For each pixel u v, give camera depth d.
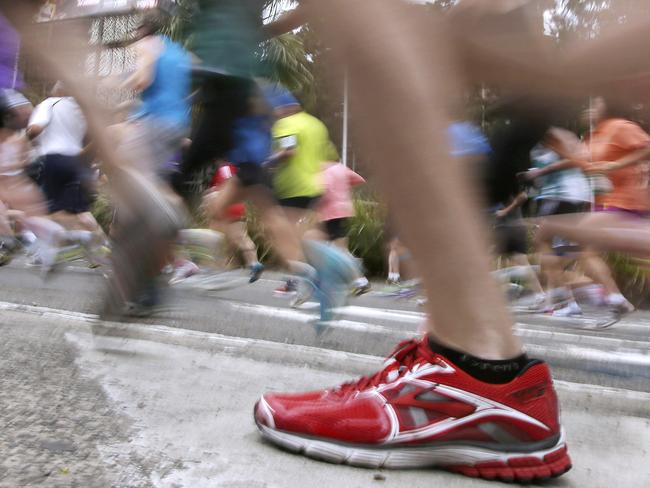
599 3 1.17
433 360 1.29
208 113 2.21
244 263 6.25
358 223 7.52
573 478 1.30
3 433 1.29
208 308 3.52
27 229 5.53
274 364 2.12
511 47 1.19
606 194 3.23
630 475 1.33
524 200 4.48
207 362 2.05
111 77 1.72
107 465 1.18
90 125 1.71
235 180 4.23
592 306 4.47
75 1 1.59
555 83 1.26
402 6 1.12
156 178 1.87
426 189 1.17
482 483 1.25
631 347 3.07
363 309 4.28
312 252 2.56
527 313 4.66
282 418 1.31
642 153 3.08
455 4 1.15
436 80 1.15
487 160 1.95
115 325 2.19
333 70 1.17
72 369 1.81
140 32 1.84
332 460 1.28
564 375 2.35
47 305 3.04
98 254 5.02
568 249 4.53
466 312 1.27
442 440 1.27
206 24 1.56
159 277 1.89
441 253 1.23
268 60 1.54
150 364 1.95
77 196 5.14
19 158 4.52
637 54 1.16
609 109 1.31
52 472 1.13
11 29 1.51
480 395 1.26
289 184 4.71
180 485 1.13
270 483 1.17
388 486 1.19
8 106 4.10
